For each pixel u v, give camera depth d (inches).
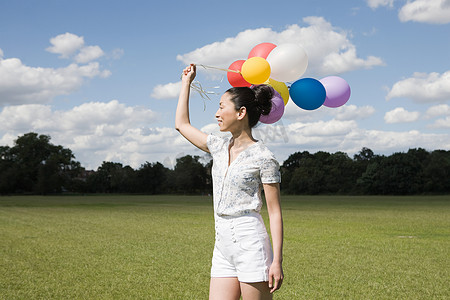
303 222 815.1
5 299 257.3
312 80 144.9
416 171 3518.7
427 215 1019.9
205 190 3821.4
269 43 153.9
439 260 398.9
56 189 4030.5
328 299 261.0
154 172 4136.3
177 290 282.2
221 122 119.2
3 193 3909.9
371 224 773.9
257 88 120.6
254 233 112.5
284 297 266.1
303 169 4035.4
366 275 330.6
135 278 317.7
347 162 3934.5
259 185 115.5
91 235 593.9
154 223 794.2
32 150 4079.7
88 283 301.0
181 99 129.3
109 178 4308.6
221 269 116.8
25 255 419.5
